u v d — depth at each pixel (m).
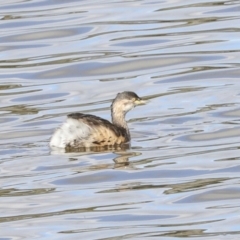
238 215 13.98
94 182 15.44
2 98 20.94
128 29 25.14
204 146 17.16
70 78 22.17
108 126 17.28
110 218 13.98
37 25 25.73
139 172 15.85
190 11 26.34
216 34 24.47
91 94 21.03
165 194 14.86
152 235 13.27
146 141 17.62
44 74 22.44
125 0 27.78
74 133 17.09
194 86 21.23
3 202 14.69
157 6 26.95
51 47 24.22
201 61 22.81
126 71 22.50
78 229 13.56
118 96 17.97
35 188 15.19
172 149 17.03
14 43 24.62
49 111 19.88
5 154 16.88
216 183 15.28
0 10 27.12
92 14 26.42
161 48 23.75
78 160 16.44
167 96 20.58
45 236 13.34
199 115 19.08
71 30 25.27
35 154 16.81
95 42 24.36
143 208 14.35
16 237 13.35
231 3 26.75
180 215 14.05
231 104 19.69
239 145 17.11
